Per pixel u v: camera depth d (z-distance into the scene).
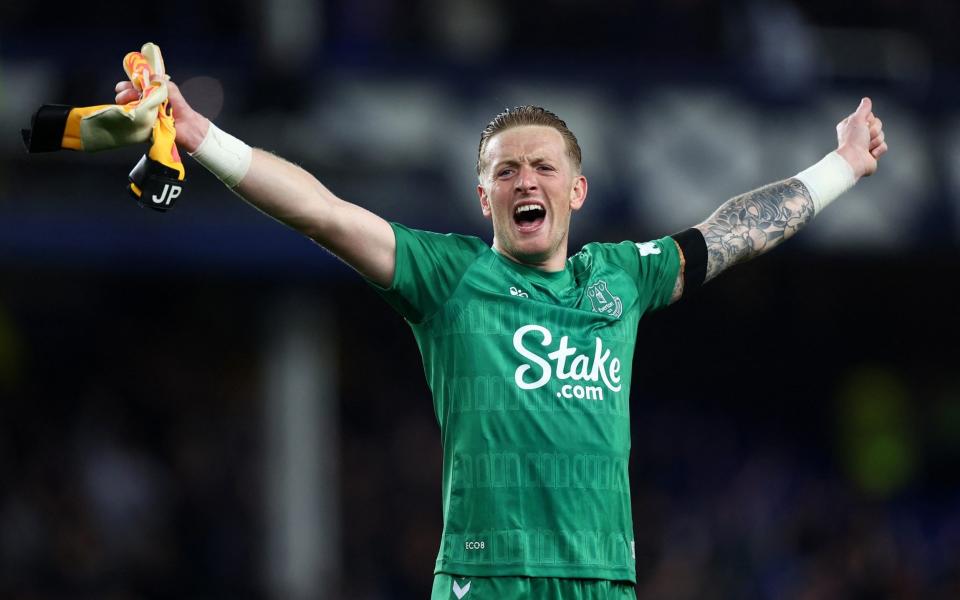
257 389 51.28
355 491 50.56
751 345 61.22
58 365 51.47
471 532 16.44
